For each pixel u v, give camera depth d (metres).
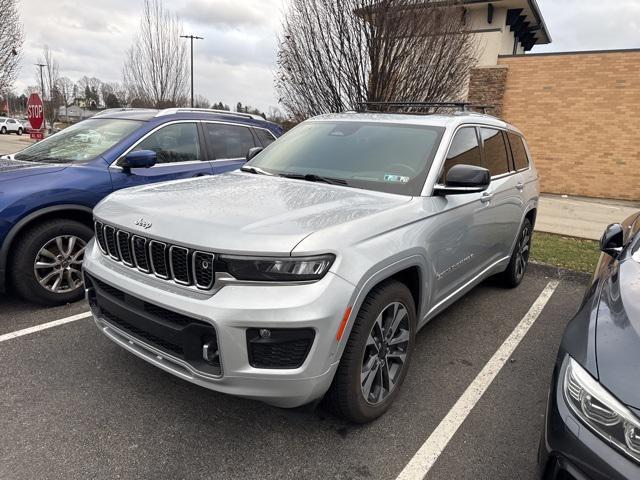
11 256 3.96
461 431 2.82
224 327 2.20
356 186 3.29
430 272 3.08
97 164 4.41
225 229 2.36
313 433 2.73
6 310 4.16
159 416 2.81
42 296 4.11
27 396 2.95
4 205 3.79
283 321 2.18
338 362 2.39
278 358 2.25
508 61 13.86
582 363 1.94
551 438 1.92
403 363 2.98
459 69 9.63
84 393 3.00
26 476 2.32
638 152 12.73
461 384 3.34
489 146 4.29
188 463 2.46
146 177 4.68
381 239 2.62
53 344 3.59
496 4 17.62
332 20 8.71
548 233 8.38
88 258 2.98
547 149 13.80
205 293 2.32
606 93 12.84
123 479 2.34
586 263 6.20
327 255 2.32
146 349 2.58
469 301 4.95
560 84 13.34
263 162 3.96
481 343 3.99
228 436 2.67
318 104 9.48
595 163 13.27
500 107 14.09
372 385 2.80
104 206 3.00
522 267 5.43
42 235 4.02
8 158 4.80
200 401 2.97
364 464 2.51
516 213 4.74
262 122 6.16
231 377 2.25
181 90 20.95
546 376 3.50
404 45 8.48
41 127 11.73
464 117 3.94
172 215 2.57
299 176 3.54
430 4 8.63
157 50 20.08
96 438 2.61
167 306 2.36
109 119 5.16
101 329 2.93
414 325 3.03
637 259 2.66
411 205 2.99
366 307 2.55
